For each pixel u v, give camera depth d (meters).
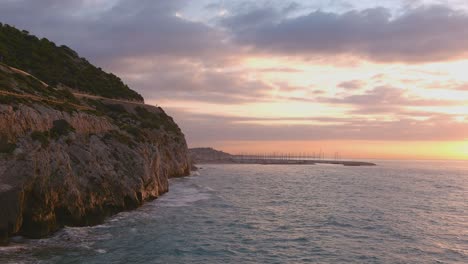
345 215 47.59
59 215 33.34
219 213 47.00
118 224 37.84
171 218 42.28
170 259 27.06
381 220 44.47
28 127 33.91
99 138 45.72
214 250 29.89
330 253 29.84
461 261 28.25
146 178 50.62
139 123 90.19
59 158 34.50
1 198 27.39
